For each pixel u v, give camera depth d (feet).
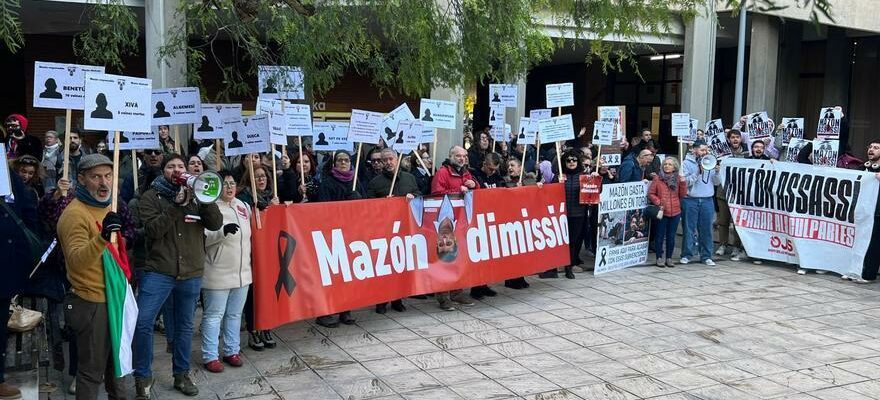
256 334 22.80
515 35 24.82
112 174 16.67
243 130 23.38
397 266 25.96
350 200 25.98
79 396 15.99
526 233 30.68
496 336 24.50
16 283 16.96
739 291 31.55
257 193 23.68
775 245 37.14
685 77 61.77
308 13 23.57
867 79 72.74
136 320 16.71
